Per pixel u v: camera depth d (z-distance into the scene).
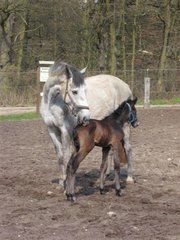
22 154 15.48
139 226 8.31
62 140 10.52
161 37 41.72
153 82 36.75
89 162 14.04
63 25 39.16
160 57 40.22
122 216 8.89
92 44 38.97
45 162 14.14
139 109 29.44
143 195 10.40
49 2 37.41
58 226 8.34
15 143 17.70
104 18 37.84
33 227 8.30
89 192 10.70
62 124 10.42
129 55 40.66
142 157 14.71
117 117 10.92
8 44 36.59
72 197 9.81
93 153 15.52
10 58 37.22
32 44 40.06
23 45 39.16
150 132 20.20
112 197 10.23
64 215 8.96
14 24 39.22
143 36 41.72
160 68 39.88
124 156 10.46
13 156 15.14
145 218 8.76
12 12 35.28
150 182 11.62
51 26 39.31
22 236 7.82
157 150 15.92
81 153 9.67
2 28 35.97
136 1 37.91
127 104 11.09
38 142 17.92
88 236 7.82
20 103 32.25
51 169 13.15
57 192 10.70
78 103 9.88
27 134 19.92
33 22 39.28
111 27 38.09
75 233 7.96
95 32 38.66
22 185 11.39
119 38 39.25
